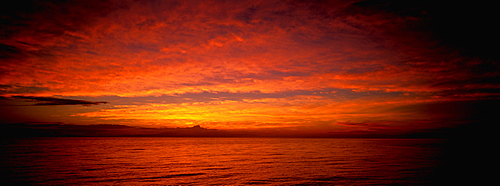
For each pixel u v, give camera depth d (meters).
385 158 35.78
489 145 70.50
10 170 24.41
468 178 19.62
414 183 17.98
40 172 23.27
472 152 46.06
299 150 58.69
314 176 21.14
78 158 37.06
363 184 17.83
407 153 44.88
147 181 19.41
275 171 24.08
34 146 72.88
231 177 21.05
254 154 45.97
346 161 32.41
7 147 65.56
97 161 33.09
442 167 25.44
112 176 21.39
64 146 75.62
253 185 18.03
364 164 28.75
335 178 20.12
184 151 55.03
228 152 52.09
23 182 18.84
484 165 27.00
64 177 20.81
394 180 19.03
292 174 22.23
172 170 24.94
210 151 55.56
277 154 45.91
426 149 57.50
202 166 28.09
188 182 19.09
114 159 35.97
